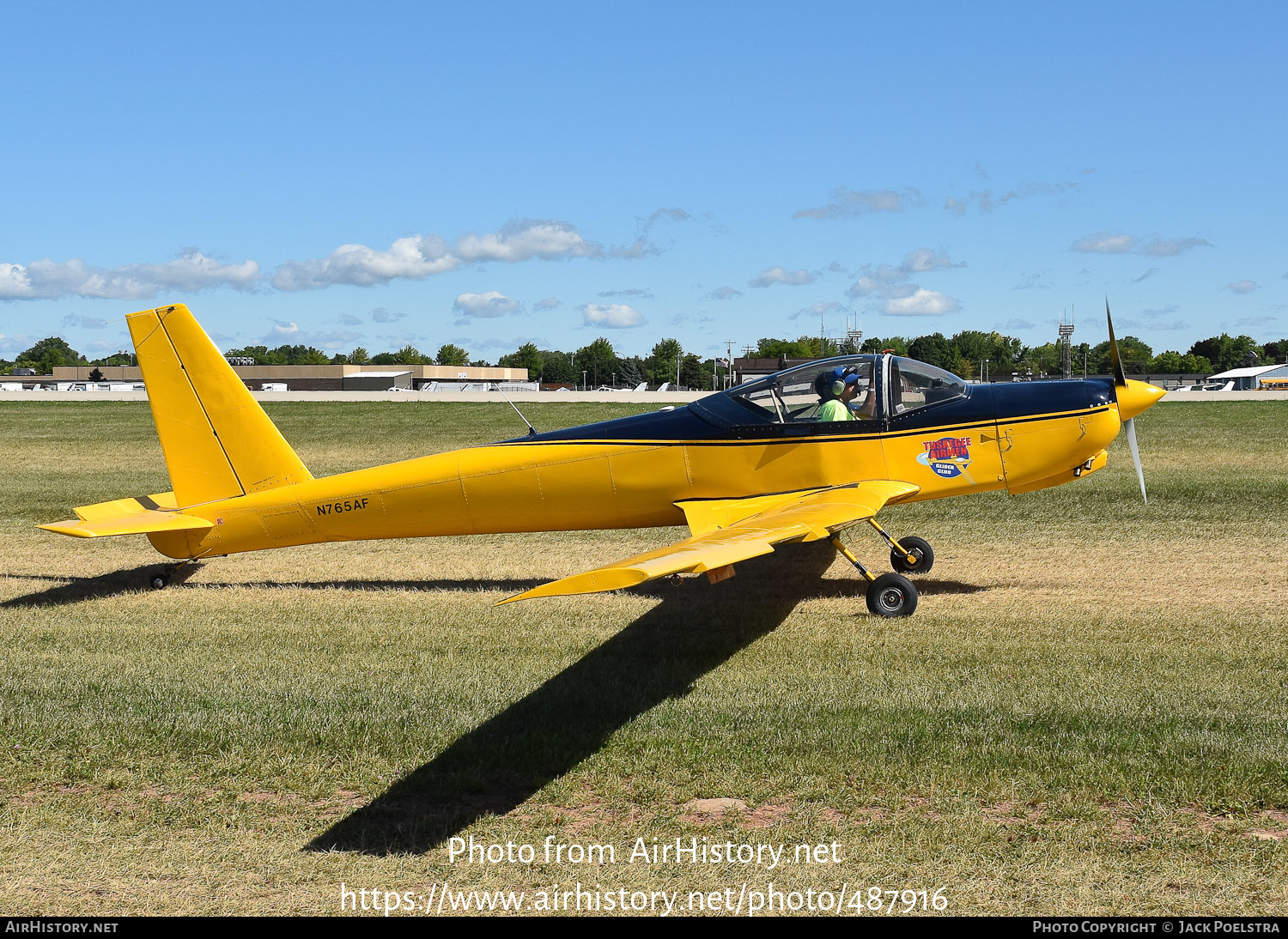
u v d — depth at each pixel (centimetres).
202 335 865
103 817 430
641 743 485
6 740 507
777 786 438
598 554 1040
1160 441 2097
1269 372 8775
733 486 815
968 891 356
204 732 512
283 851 399
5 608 820
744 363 8675
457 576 942
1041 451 781
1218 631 654
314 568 988
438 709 540
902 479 794
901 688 555
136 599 852
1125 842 381
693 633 696
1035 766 442
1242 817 396
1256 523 1085
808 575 894
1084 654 612
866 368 796
